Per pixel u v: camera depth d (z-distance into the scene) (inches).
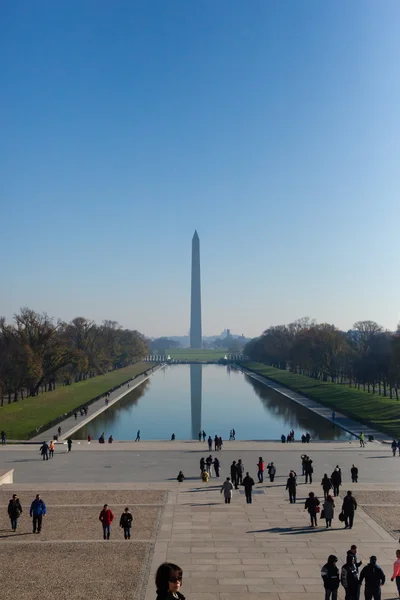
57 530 1619.1
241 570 1311.5
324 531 1605.6
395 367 5821.9
